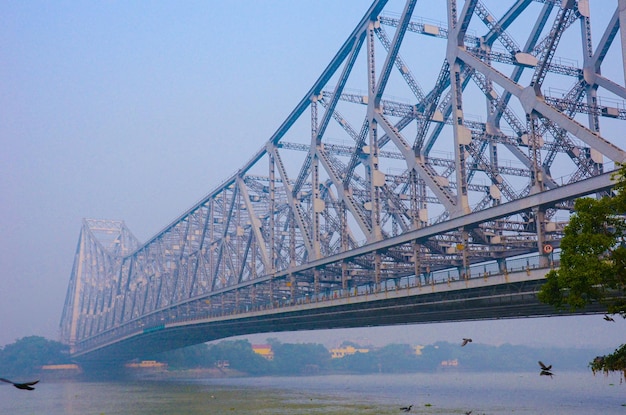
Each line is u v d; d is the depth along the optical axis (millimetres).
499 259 69812
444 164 79875
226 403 87812
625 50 45781
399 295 64250
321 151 90000
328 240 104062
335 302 75812
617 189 42469
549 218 57406
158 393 118312
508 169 68375
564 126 50031
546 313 62625
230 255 124125
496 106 69000
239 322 106125
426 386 129375
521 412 66688
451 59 64188
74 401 103625
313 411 71938
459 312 64812
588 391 99750
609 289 47438
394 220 88188
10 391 143625
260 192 126562
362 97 87312
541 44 68250
